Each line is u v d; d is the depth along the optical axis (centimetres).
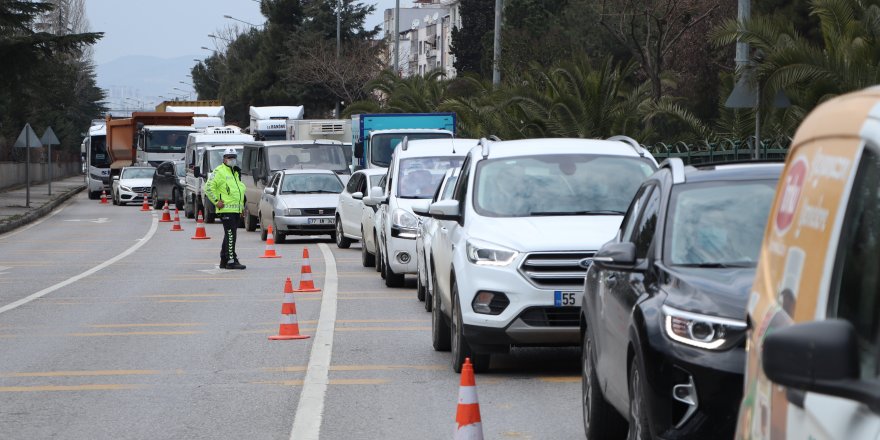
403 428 1192
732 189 996
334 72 10588
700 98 5856
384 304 2305
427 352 1705
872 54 2898
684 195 997
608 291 1020
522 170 1633
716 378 806
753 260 927
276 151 4862
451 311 1566
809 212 495
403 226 2580
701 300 845
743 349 809
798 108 3247
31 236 4800
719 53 5662
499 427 1195
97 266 3316
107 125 8444
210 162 5650
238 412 1280
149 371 1551
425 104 7306
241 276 2945
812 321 405
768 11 5106
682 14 4778
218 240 4469
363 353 1692
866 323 431
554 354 1686
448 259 1582
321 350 1712
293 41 12838
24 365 1611
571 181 1616
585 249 1440
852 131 469
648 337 852
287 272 3050
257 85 13462
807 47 2814
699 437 810
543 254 1440
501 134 4991
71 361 1639
